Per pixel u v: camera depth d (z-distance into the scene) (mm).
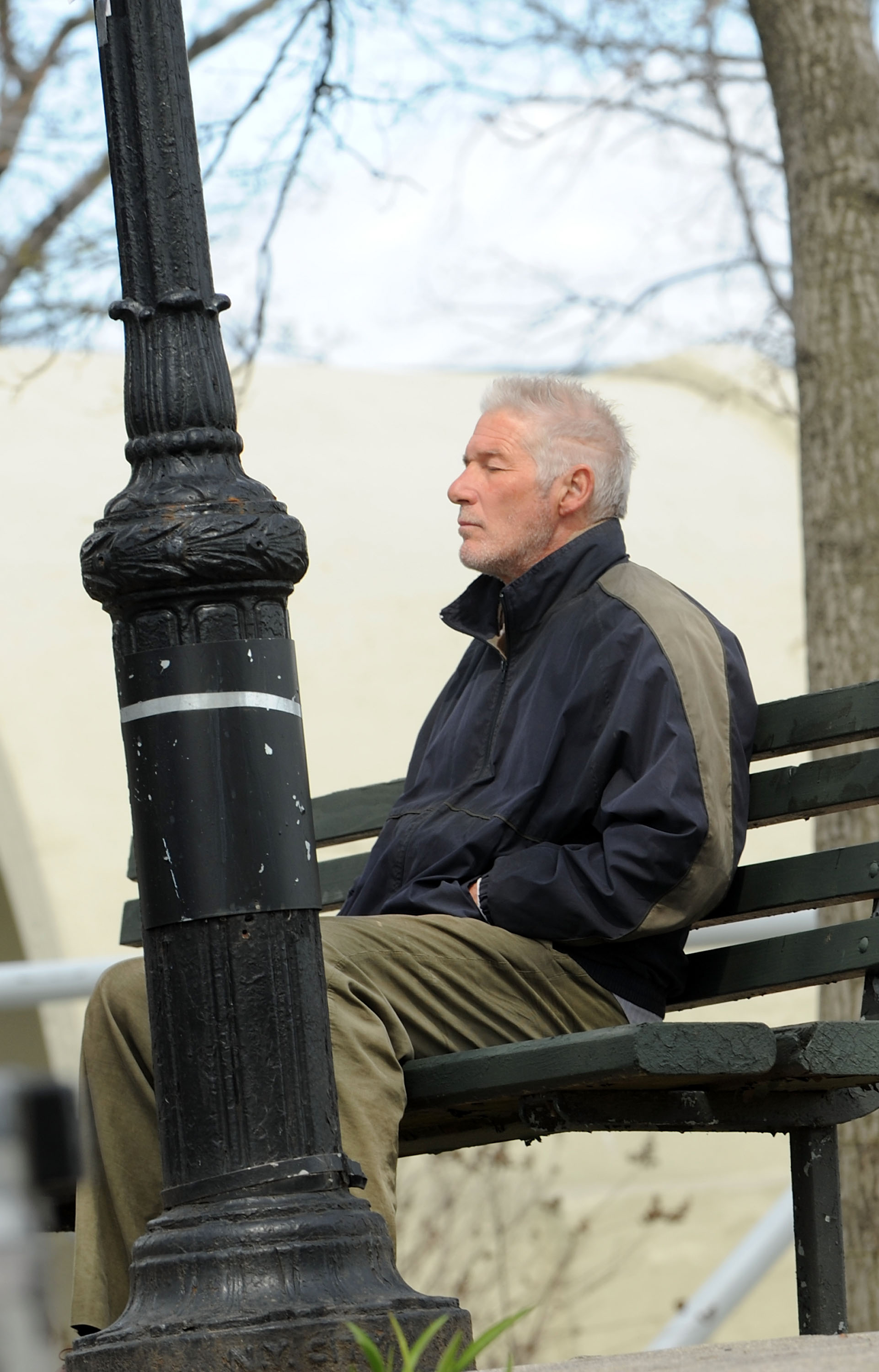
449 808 7340
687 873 6742
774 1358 5027
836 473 12164
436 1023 6559
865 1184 11234
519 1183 18328
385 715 20844
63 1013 18250
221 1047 4695
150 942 4816
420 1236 17672
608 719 7059
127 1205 5832
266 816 4797
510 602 7535
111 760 19281
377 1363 3693
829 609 12086
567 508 7953
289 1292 4520
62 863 18656
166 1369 4410
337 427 22984
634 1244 18609
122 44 5074
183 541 4781
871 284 12305
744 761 7180
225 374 5066
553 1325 18109
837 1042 6141
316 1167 4707
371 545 21766
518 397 8109
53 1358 1835
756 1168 19547
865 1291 11141
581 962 6898
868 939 6844
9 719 19000
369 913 7441
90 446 21109
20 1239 1792
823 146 12469
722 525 23484
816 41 12516
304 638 21000
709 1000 7398
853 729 7145
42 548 20125
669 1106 6500
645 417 24453
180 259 5031
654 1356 5656
